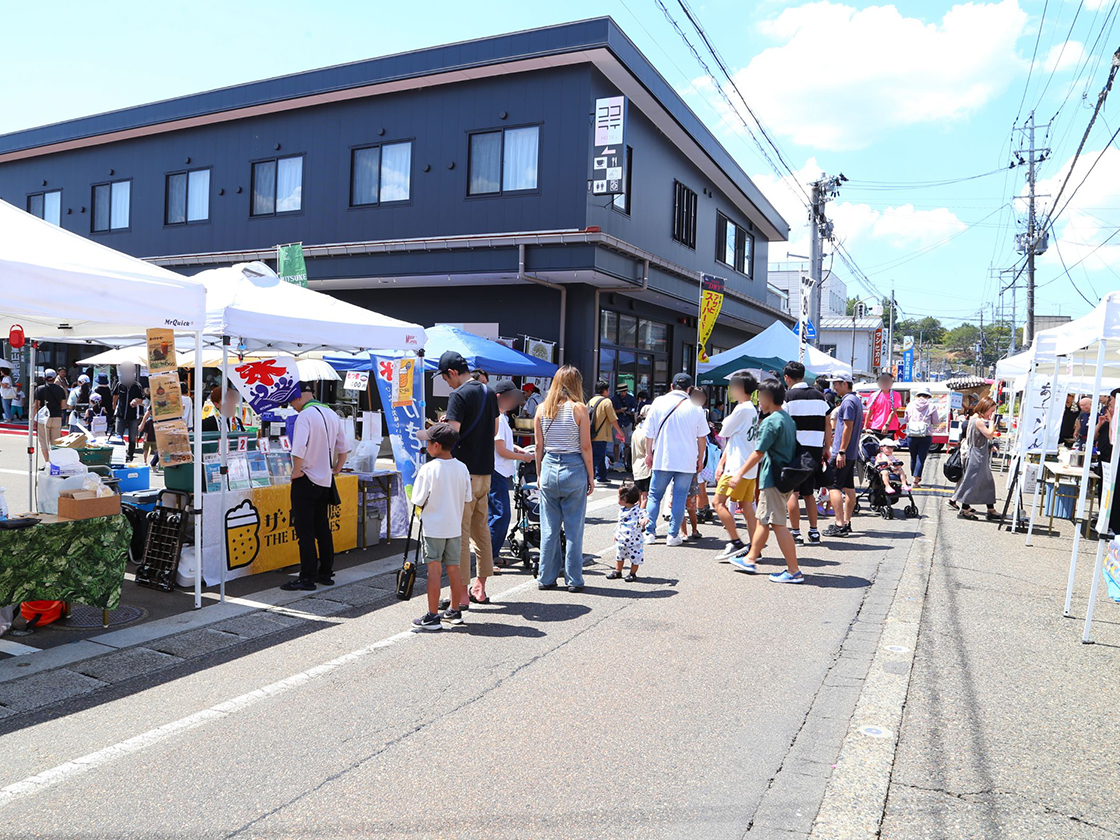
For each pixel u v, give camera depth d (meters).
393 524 9.01
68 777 3.61
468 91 17.38
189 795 3.46
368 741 4.01
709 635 5.78
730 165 23.81
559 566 7.07
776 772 3.74
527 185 16.86
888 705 4.52
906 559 8.58
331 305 7.98
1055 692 4.76
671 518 9.07
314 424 6.80
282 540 7.56
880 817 3.34
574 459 6.92
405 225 18.08
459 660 5.21
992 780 3.68
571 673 4.98
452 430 5.79
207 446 7.05
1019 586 7.43
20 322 7.70
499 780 3.62
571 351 17.70
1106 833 3.23
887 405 14.06
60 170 23.42
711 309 16.89
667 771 3.73
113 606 5.78
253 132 20.00
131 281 5.57
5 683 4.73
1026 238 31.19
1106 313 5.92
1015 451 11.35
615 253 16.62
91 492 5.63
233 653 5.32
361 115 18.53
